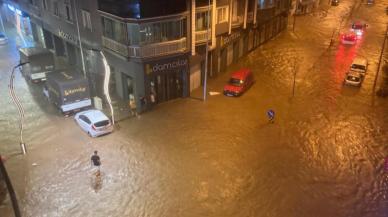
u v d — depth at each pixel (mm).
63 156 26891
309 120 31969
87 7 35219
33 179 24516
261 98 36094
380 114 33250
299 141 28766
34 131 30453
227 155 26906
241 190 23391
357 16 71250
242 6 39688
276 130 30297
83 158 26609
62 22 42906
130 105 33094
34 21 53438
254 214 21438
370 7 79500
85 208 21984
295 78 41031
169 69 32969
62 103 32188
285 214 21438
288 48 51406
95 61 38719
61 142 28703
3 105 35219
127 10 29094
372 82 40375
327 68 44188
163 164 25891
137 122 31562
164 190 23375
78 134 29875
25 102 35812
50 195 23078
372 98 36406
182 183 24000
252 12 41844
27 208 22031
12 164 26062
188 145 28141
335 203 22328
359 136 29562
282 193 23156
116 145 28172
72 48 45031
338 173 25062
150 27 30031
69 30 41844
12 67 45156
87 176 24719
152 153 27125
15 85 39906
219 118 32125
